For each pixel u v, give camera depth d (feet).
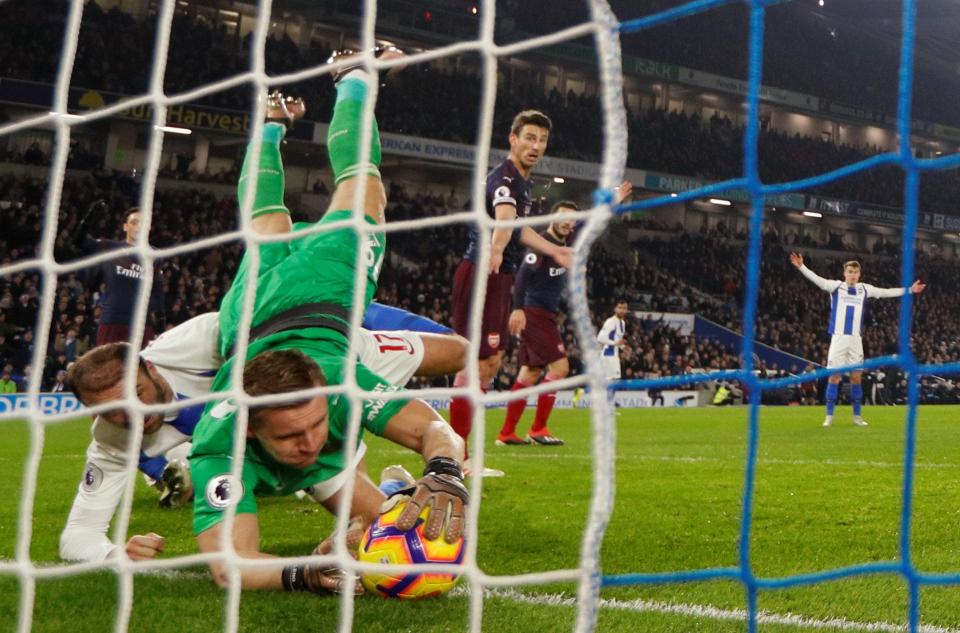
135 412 7.18
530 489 16.01
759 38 6.16
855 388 35.86
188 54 71.10
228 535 6.55
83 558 10.00
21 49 64.80
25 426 36.04
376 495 9.57
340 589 8.54
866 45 110.11
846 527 12.41
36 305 50.34
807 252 98.84
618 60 5.59
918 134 108.78
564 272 24.50
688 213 100.22
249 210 7.73
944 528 12.34
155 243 62.54
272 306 10.78
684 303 84.64
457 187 87.92
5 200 60.80
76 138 68.18
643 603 8.45
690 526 12.46
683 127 96.37
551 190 89.71
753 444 5.83
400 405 9.29
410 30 82.38
